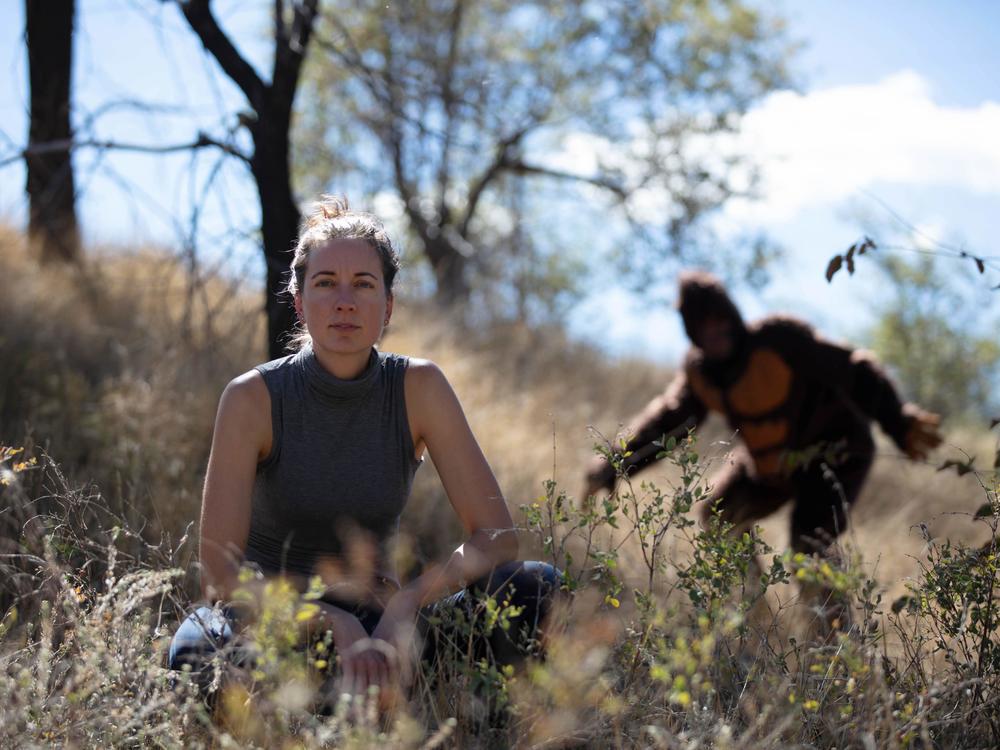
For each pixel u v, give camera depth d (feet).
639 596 8.37
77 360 19.60
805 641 8.64
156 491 13.21
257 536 9.45
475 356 29.48
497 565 9.15
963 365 51.70
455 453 9.45
